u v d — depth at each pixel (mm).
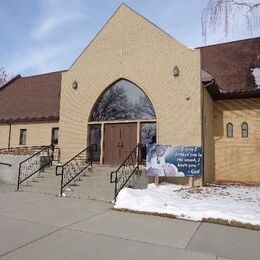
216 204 9406
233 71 18016
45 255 5402
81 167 14242
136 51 15492
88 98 16438
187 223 7742
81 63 16938
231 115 16984
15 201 10516
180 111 14055
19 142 21297
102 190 11633
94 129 16312
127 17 16047
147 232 6918
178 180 13422
